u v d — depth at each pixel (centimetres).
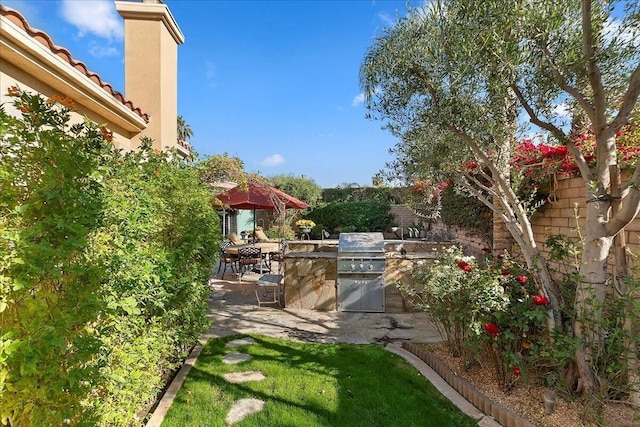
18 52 347
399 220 1811
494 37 285
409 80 359
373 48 381
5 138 185
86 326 225
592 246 292
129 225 250
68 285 200
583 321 291
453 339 427
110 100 510
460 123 343
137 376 276
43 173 191
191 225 431
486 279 350
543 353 299
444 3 331
